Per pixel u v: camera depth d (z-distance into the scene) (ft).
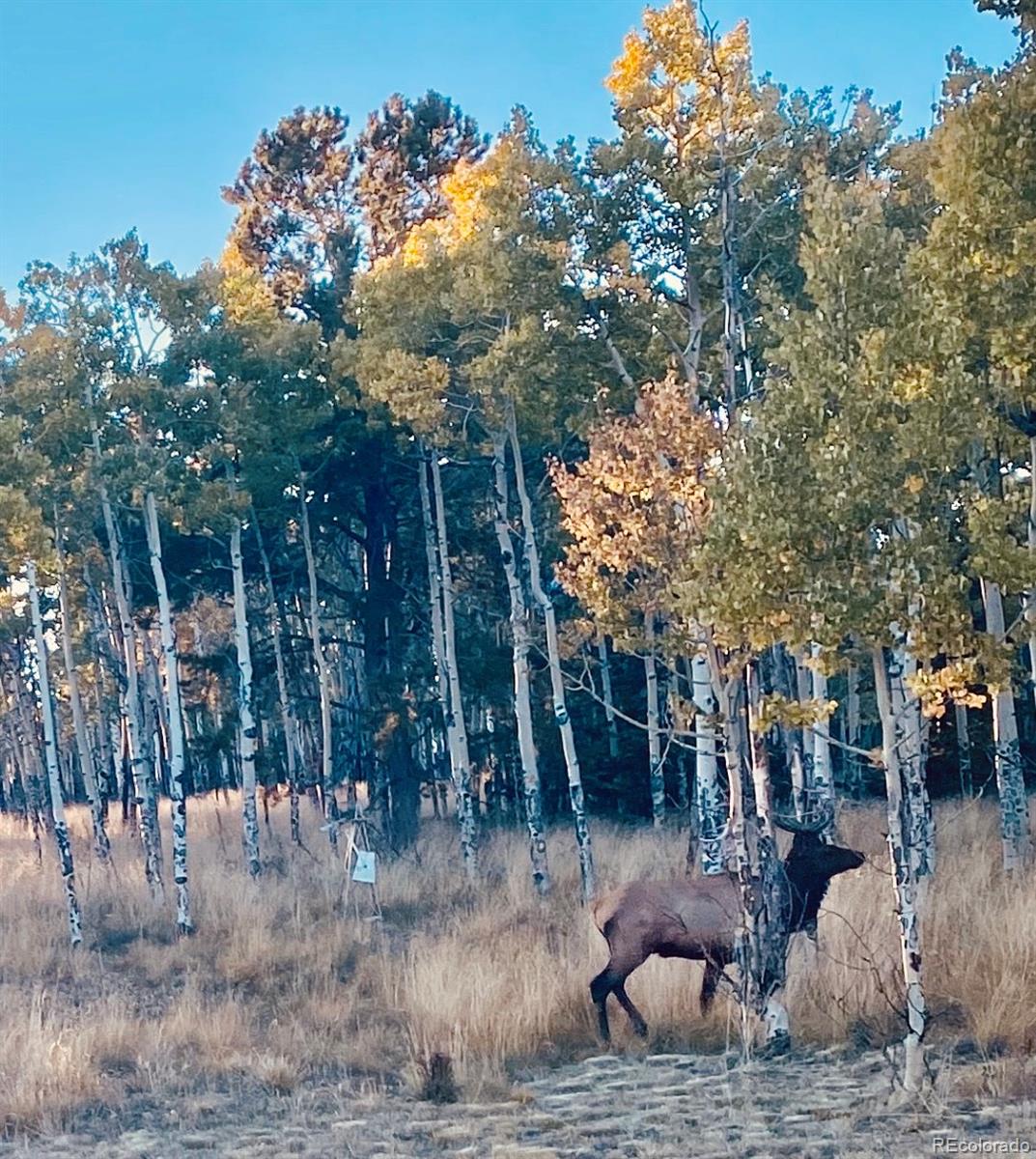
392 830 93.86
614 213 57.41
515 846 84.33
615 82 53.67
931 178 36.70
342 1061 39.86
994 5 36.42
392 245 96.89
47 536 64.85
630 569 45.62
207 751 104.58
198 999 48.26
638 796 100.17
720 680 40.40
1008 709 58.23
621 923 40.57
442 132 99.45
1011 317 34.76
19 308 72.13
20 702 112.37
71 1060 37.83
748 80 52.21
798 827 41.01
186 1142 31.68
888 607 30.53
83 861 91.25
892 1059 33.60
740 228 52.03
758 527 30.91
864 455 30.66
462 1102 34.40
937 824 70.08
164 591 71.72
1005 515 30.89
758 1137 28.09
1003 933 40.32
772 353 33.45
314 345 82.33
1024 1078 30.55
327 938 59.98
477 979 42.91
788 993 40.24
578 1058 39.19
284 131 99.25
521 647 71.15
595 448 42.42
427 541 87.51
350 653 123.95
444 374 67.26
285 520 97.81
